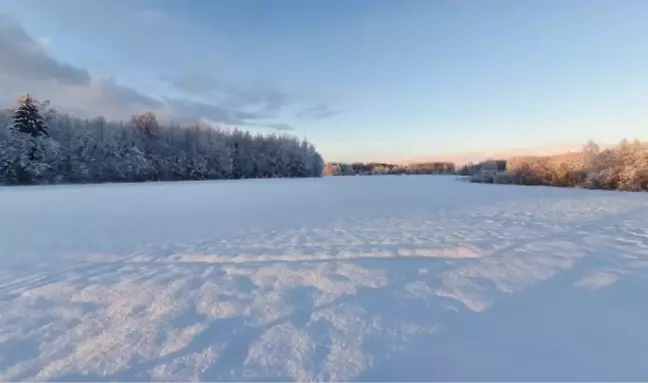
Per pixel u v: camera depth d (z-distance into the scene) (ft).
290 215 32.96
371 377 6.50
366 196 59.41
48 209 38.04
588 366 6.75
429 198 54.70
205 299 10.68
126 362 7.09
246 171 181.06
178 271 13.97
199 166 152.56
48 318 9.34
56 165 100.94
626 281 11.71
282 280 12.56
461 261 14.79
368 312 9.50
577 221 27.09
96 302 10.51
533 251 16.42
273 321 9.00
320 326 8.67
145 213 34.55
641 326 8.38
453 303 10.03
